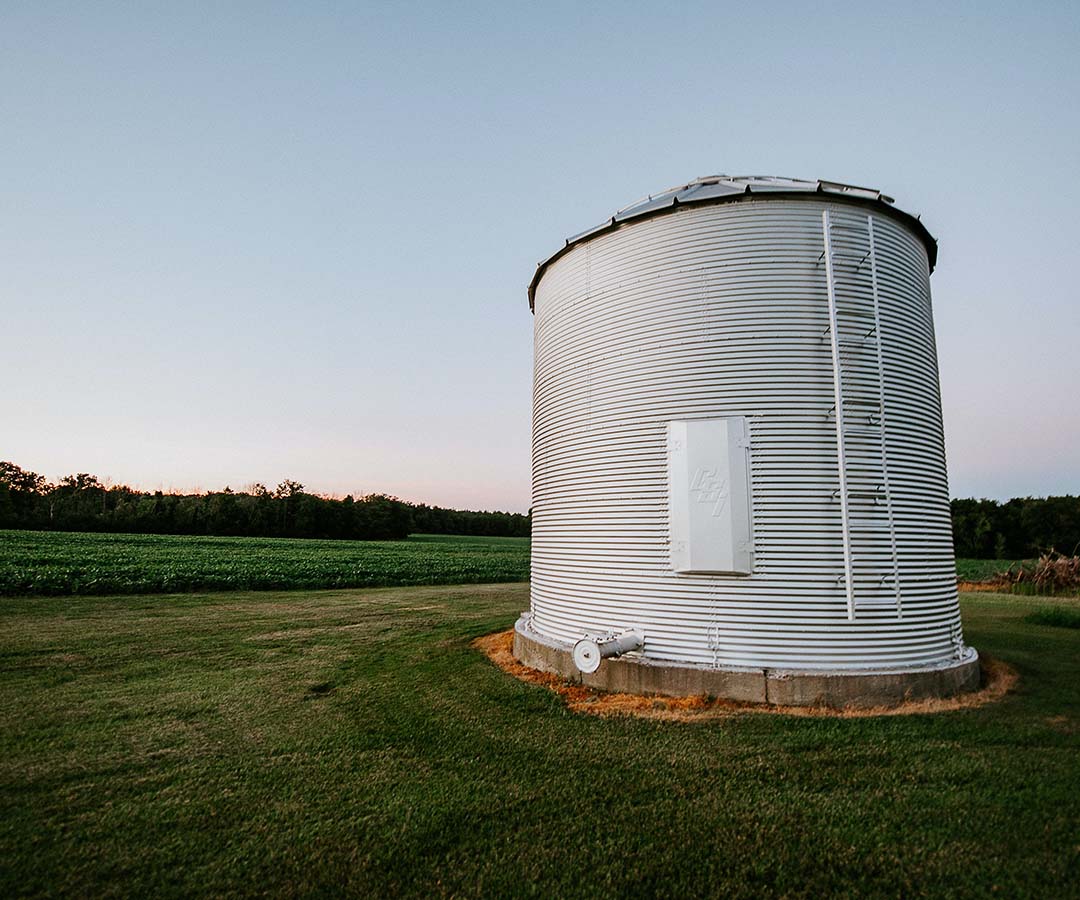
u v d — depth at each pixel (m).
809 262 10.39
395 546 83.62
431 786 7.17
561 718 9.27
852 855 5.59
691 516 10.00
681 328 10.72
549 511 12.62
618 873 5.44
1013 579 33.06
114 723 9.51
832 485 9.77
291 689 11.52
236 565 41.09
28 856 5.77
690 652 9.96
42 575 29.03
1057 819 6.03
